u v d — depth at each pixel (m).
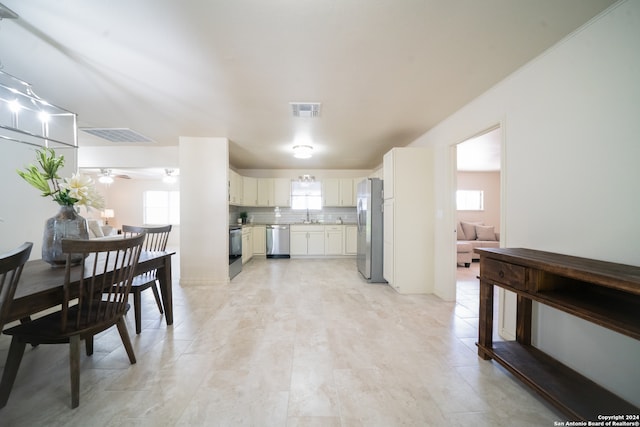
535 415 1.30
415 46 1.65
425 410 1.33
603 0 1.29
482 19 1.41
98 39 1.57
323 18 1.40
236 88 2.21
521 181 1.91
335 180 6.21
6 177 2.21
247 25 1.45
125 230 2.77
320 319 2.48
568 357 1.56
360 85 2.17
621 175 1.31
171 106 2.59
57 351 1.87
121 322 1.68
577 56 1.51
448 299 3.03
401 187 3.33
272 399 1.40
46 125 2.47
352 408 1.34
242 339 2.08
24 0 1.26
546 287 1.42
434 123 3.13
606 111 1.37
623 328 0.99
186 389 1.47
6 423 1.22
